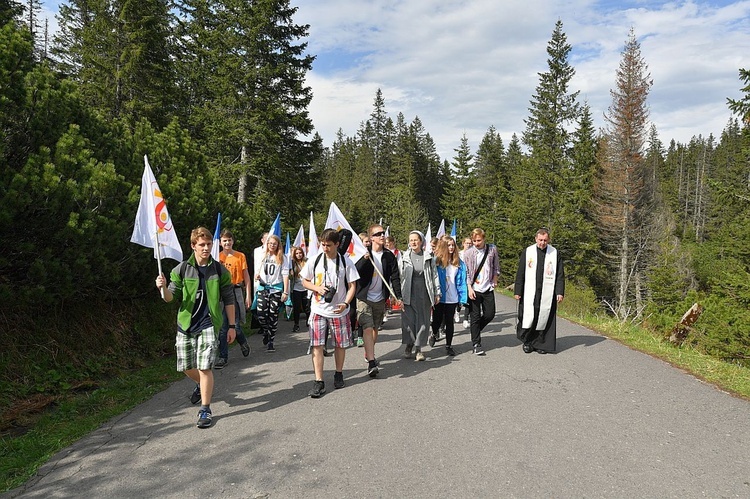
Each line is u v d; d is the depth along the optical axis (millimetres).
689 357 7602
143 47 21656
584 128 46781
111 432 4695
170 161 10328
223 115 23625
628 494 3400
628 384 6062
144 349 8047
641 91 35000
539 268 7688
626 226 35094
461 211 59844
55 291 6121
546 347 7832
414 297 7270
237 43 23469
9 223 5285
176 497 3426
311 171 27125
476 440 4328
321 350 5676
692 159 87875
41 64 7523
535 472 3723
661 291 31250
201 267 4992
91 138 7875
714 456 4012
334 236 5695
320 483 3582
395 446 4211
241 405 5426
